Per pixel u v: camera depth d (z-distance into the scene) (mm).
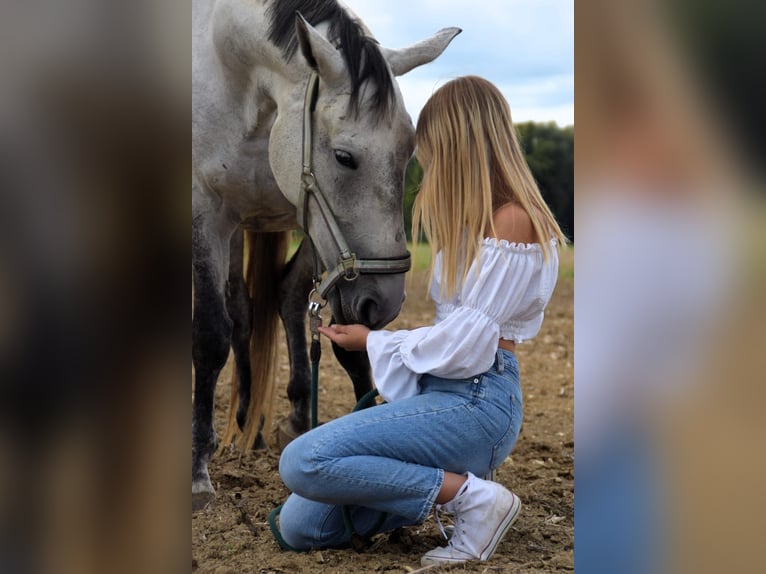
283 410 4285
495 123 2057
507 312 1977
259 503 2717
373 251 2428
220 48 2854
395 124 2447
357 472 1969
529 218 2029
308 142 2527
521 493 2818
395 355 2076
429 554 2072
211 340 2822
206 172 2938
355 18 2668
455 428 1998
